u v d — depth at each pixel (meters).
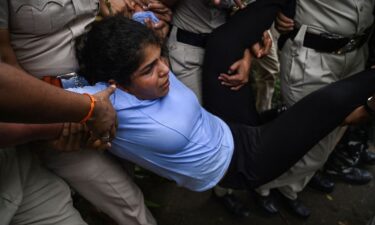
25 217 1.36
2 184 1.25
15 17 1.19
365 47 2.04
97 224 2.15
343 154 2.51
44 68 1.32
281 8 1.84
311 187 2.53
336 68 1.96
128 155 1.45
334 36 1.86
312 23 1.88
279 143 1.60
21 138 1.18
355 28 1.82
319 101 1.59
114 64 1.26
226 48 1.71
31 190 1.36
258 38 1.78
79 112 1.02
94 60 1.30
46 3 1.21
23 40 1.25
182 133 1.36
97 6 1.44
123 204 1.58
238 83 1.75
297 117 1.60
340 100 1.57
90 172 1.45
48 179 1.41
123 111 1.30
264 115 1.98
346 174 2.55
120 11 1.61
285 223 2.31
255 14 1.78
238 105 1.76
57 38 1.30
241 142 1.66
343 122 1.66
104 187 1.51
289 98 2.09
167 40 1.96
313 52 1.93
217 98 1.74
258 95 2.69
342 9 1.79
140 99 1.33
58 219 1.42
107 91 1.14
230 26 1.76
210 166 1.52
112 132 1.20
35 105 0.90
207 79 1.76
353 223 2.31
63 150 1.32
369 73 1.65
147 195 2.42
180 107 1.38
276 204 2.41
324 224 2.30
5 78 0.84
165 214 2.33
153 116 1.33
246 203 2.41
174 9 1.91
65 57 1.34
